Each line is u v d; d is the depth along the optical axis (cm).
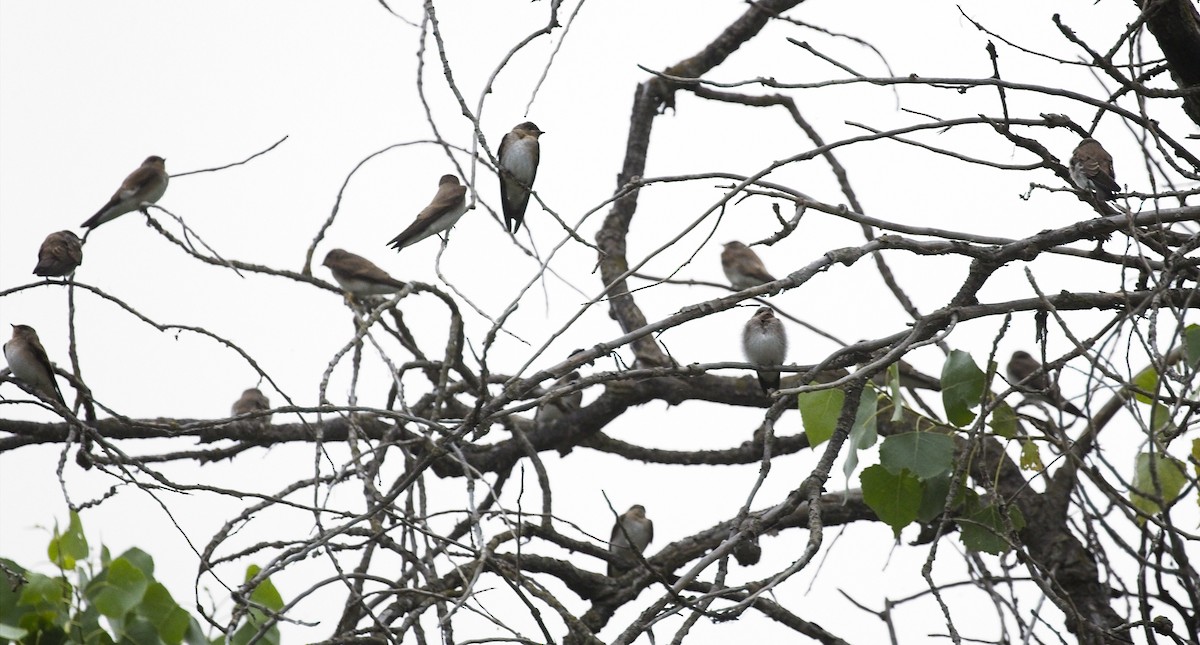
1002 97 1060
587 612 1374
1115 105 1029
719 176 1062
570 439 1686
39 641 1057
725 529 1441
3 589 1059
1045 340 1041
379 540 981
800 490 977
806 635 1332
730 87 1039
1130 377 968
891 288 1547
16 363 1512
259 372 1203
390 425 1583
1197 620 852
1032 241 1073
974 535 1094
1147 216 1061
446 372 1105
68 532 1102
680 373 989
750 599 848
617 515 857
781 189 1067
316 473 998
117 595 1083
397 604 1156
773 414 1001
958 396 1116
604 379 972
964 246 1073
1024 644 939
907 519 1105
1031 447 1139
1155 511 1123
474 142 985
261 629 885
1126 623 960
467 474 978
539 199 1017
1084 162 1216
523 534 1384
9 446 1488
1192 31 1123
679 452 1747
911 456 1095
